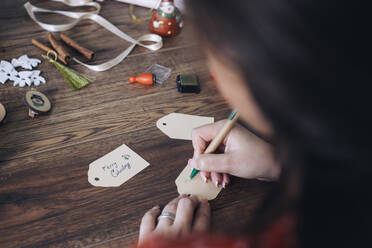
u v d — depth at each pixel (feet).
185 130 3.15
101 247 2.29
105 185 2.66
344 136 0.93
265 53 0.89
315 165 1.01
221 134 2.68
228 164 2.64
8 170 2.69
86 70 3.66
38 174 2.69
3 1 4.45
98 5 4.49
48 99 3.26
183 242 1.38
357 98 0.89
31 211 2.45
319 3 0.83
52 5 4.54
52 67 3.65
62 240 2.31
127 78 3.62
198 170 2.76
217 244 1.30
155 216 2.39
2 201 2.50
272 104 0.97
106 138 3.01
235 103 1.19
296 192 1.13
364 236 0.99
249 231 1.27
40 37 4.00
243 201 2.64
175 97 3.47
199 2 0.93
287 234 1.21
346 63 0.87
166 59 3.92
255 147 2.67
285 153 1.12
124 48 4.00
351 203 1.00
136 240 2.35
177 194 2.65
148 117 3.24
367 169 0.95
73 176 2.70
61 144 2.92
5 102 3.22
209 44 1.00
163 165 2.84
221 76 1.10
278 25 0.86
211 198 2.64
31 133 2.98
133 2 4.64
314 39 0.86
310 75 0.88
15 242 2.28
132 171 2.77
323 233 1.03
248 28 0.89
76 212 2.47
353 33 0.85
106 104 3.32
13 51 3.77
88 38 4.07
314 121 0.93
